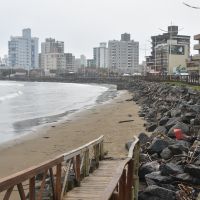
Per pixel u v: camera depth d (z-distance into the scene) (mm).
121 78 171250
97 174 12367
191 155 14305
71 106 55344
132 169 8531
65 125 33062
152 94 57312
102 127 30250
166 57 169625
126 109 45625
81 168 11773
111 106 52500
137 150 11898
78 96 83125
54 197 9000
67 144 23672
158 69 176500
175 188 11531
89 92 102312
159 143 15758
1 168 17828
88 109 49062
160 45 178875
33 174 7145
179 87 50094
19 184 6477
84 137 25984
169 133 20016
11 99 71875
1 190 5742
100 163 14398
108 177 11875
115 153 18625
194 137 18109
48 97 79438
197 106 28078
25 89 123312
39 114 44031
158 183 11766
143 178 12836
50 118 39438
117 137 24266
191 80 68312
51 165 8406
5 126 33500
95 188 10516
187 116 23875
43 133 28828
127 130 27156
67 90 116062
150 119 31438
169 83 69625
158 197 10664
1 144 24344
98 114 41531
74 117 39594
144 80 110375
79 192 10094
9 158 19984
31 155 20641
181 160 13945
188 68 114375
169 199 10617
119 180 6098
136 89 93625
